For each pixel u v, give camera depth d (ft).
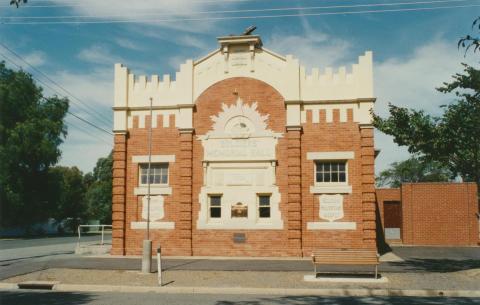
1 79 183.83
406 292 47.50
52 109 194.80
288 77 79.46
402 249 96.27
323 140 78.02
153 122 82.33
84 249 85.87
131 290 50.39
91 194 274.36
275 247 77.20
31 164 186.91
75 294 48.19
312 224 76.79
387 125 62.28
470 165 61.41
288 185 77.66
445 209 106.93
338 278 54.85
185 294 48.03
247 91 80.48
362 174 76.38
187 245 78.59
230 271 60.49
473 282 52.06
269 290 48.62
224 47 81.05
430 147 61.16
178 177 80.59
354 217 76.28
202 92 81.51
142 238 80.53
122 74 83.30
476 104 59.41
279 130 79.05
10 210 183.42
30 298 45.57
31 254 87.56
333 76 79.00
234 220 78.59
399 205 114.73
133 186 81.61
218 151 80.07
